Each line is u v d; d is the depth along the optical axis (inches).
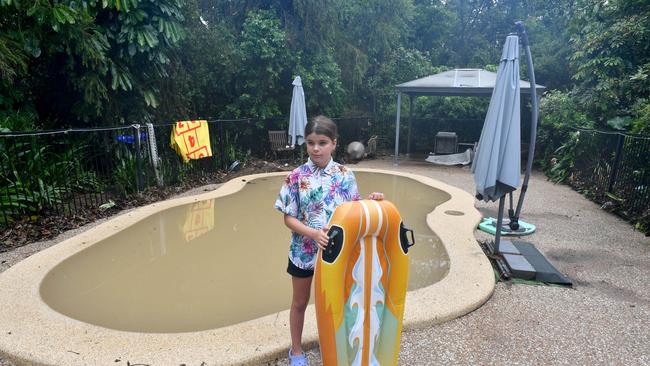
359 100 586.9
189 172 314.2
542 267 141.3
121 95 296.7
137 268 145.9
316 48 441.4
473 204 238.4
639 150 213.0
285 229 193.2
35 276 132.1
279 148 422.6
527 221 208.8
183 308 117.3
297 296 80.7
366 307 71.9
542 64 503.8
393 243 72.2
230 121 374.3
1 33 211.3
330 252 67.3
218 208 230.4
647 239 179.3
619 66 321.4
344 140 493.4
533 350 95.1
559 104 366.9
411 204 248.5
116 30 265.4
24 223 186.2
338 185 74.2
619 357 92.7
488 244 166.9
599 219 212.5
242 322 106.6
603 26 337.1
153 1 270.5
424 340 98.7
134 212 214.7
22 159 217.5
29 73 275.0
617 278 137.9
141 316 112.7
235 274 141.6
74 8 230.1
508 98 139.9
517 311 113.7
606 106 326.6
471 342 98.0
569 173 316.5
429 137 548.1
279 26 428.5
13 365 88.4
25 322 101.8
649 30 301.1
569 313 112.9
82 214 209.3
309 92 451.2
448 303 112.3
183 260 153.9
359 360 72.4
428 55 717.9
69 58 258.1
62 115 297.4
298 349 86.0
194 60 378.0
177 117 348.5
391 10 530.0
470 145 477.4
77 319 110.7
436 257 156.9
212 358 87.4
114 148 279.7
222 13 435.5
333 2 433.7
